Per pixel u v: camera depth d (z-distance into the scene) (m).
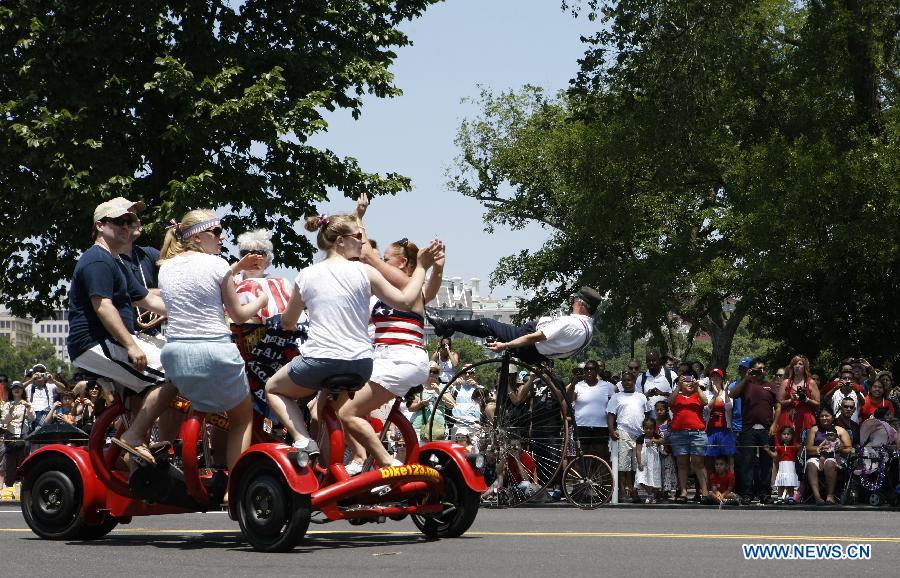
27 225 47.50
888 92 66.88
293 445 16.83
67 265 52.06
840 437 34.72
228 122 47.84
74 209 47.50
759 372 36.53
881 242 60.44
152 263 19.27
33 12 48.06
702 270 78.56
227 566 14.70
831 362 73.69
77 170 46.75
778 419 35.84
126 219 17.92
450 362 31.27
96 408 38.78
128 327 17.98
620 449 36.41
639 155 71.88
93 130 47.66
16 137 46.88
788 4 71.75
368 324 17.19
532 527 21.81
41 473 18.56
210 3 51.78
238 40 51.75
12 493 39.22
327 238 17.28
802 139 63.69
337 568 14.46
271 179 52.34
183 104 48.38
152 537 18.81
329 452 17.50
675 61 64.06
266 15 53.44
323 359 16.75
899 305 66.69
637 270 84.06
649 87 65.06
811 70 65.69
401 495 17.72
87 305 17.73
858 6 63.59
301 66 51.62
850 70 65.19
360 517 17.27
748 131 69.38
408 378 18.11
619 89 66.50
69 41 47.44
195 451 16.97
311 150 53.59
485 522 23.42
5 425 41.38
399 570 14.23
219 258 17.14
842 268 65.56
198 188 47.03
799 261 62.44
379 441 17.95
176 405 18.17
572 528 21.59
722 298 85.25
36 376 42.25
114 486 18.05
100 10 49.69
